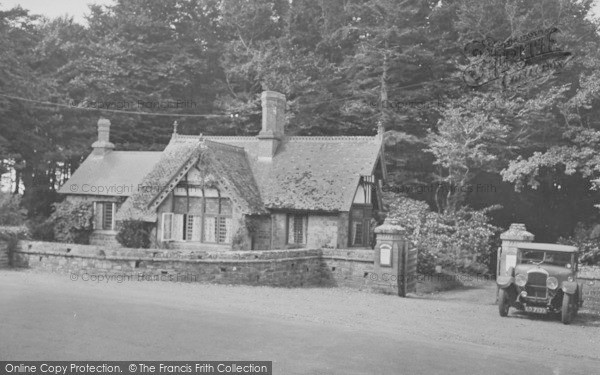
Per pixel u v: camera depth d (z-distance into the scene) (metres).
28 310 11.66
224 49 43.88
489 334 12.05
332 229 23.92
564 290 14.16
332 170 25.70
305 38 42.00
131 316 11.49
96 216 29.88
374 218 28.09
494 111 30.70
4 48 30.50
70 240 28.91
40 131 34.91
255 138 28.92
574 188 37.31
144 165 30.88
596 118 30.70
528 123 30.52
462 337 11.47
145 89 40.66
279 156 27.56
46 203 37.25
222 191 23.94
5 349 8.73
